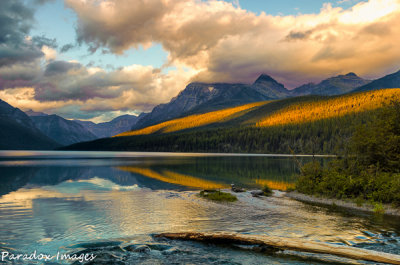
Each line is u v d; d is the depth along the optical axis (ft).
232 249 31.42
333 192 70.23
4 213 50.14
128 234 37.37
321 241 34.09
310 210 55.01
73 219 45.68
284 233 37.78
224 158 347.56
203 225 42.27
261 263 27.30
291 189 83.05
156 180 108.37
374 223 43.93
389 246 32.35
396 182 60.44
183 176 124.47
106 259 28.25
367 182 67.36
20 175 123.03
